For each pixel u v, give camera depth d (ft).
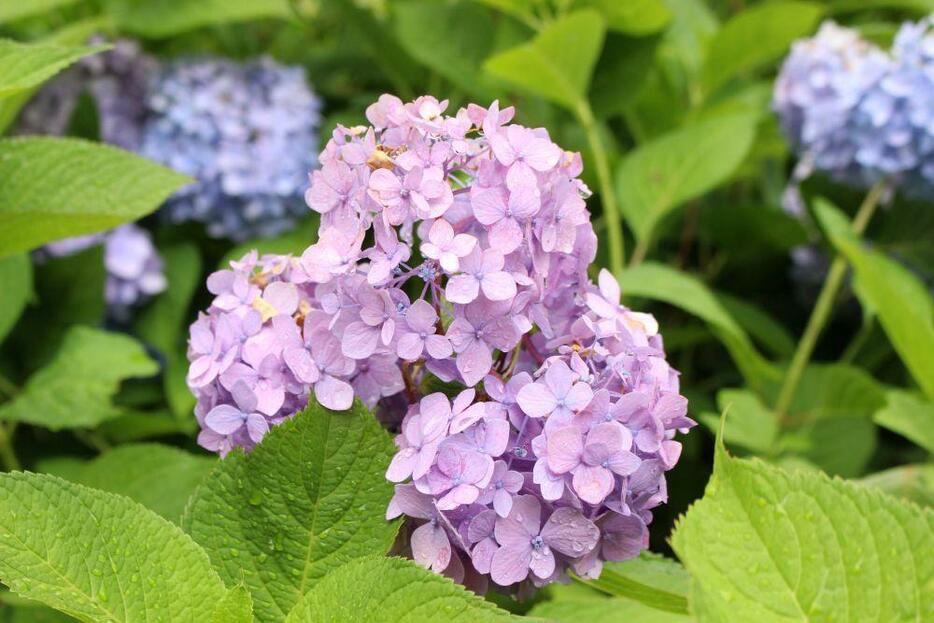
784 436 4.04
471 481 2.45
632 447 2.49
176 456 3.42
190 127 4.69
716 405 4.40
